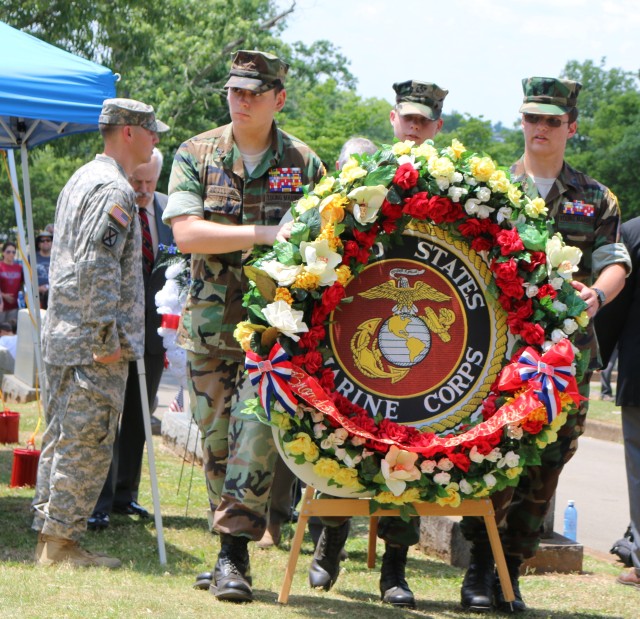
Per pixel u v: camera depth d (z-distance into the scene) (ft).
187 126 105.40
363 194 15.30
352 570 20.43
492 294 15.87
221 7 107.65
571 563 22.08
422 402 15.61
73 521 18.89
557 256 15.84
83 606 15.34
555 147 17.90
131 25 77.82
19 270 69.62
